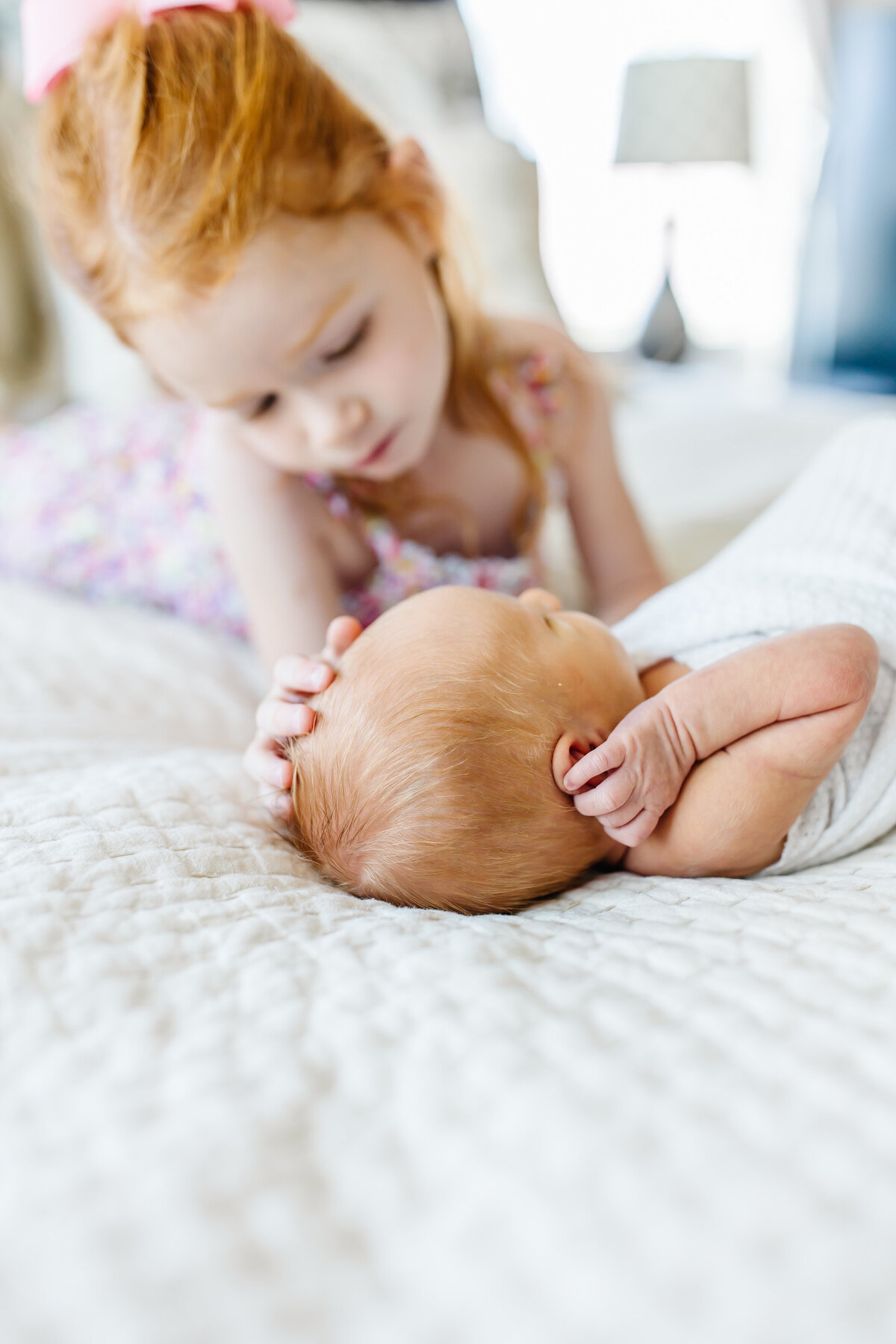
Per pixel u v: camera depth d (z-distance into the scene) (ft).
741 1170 1.03
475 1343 0.87
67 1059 1.24
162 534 4.46
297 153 2.61
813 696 1.87
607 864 2.29
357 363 2.68
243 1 2.79
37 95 2.86
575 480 4.20
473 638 2.13
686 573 4.51
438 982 1.43
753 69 10.09
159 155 2.49
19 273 6.10
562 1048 1.24
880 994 1.33
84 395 6.10
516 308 6.65
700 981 1.40
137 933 1.55
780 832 1.98
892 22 9.82
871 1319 0.86
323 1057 1.26
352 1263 0.95
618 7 10.19
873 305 10.52
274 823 2.28
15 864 1.71
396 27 7.45
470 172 6.73
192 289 2.45
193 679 3.58
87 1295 0.91
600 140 10.60
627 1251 0.94
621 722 2.00
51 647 3.52
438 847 2.01
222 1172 1.05
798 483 2.89
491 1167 1.06
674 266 10.95
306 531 3.43
